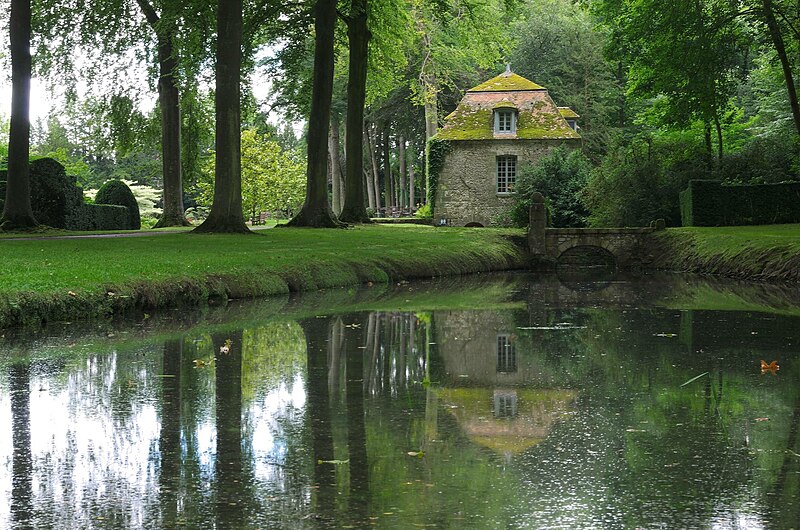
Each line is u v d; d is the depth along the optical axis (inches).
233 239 927.7
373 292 761.0
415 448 248.5
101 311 526.0
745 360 395.9
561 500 201.9
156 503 201.0
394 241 1064.8
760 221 1242.6
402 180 2571.4
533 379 354.6
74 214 1284.4
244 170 2333.9
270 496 205.5
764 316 568.4
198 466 230.4
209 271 663.1
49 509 197.0
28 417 284.0
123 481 217.6
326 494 206.7
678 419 282.8
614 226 1421.0
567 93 2229.3
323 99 1175.0
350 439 258.2
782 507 196.7
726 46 1048.2
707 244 1066.7
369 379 354.6
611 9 1187.9
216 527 185.3
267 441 256.1
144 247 804.6
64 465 231.6
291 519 189.8
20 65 1007.0
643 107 2263.8
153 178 2888.8
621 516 191.0
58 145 2800.2
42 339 440.8
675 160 1414.9
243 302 641.0
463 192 1823.3
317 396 321.4
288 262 768.3
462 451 245.0
